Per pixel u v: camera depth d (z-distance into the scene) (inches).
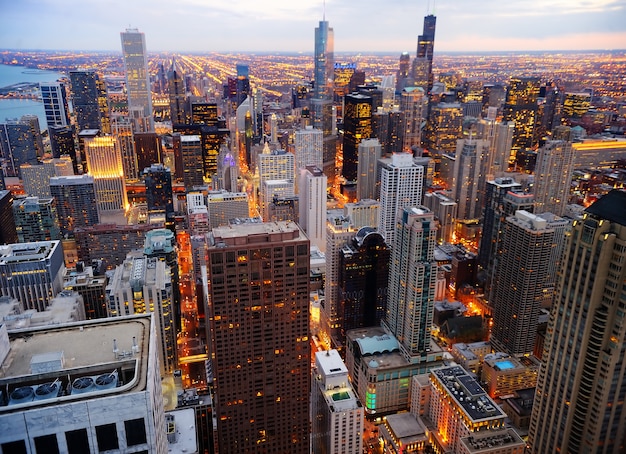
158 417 2866.6
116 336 3009.4
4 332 2832.2
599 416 7268.7
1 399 2504.9
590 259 6983.3
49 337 2989.7
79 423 2442.2
